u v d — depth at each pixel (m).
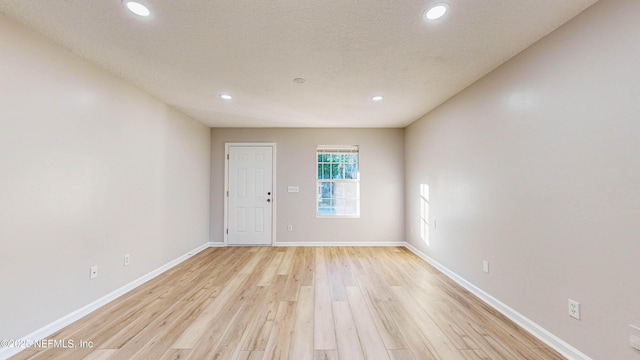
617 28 1.54
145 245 3.23
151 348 1.90
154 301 2.67
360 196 5.13
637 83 1.46
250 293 2.88
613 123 1.56
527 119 2.18
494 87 2.58
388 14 1.77
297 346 1.93
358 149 5.14
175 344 1.95
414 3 1.66
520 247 2.24
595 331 1.66
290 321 2.29
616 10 1.55
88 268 2.42
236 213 5.11
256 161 5.12
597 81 1.65
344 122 4.74
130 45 2.17
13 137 1.85
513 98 2.33
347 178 5.22
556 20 1.83
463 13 1.76
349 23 1.87
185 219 4.19
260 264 3.93
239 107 3.83
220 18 1.81
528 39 2.06
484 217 2.72
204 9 1.72
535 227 2.09
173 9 1.72
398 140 5.11
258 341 1.99
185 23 1.87
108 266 2.65
